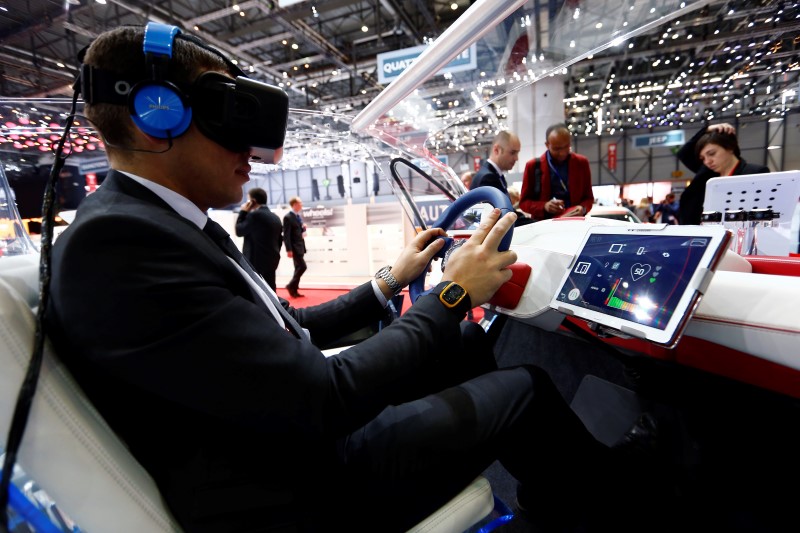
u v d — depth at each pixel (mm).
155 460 461
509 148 2578
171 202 535
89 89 492
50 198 472
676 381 1190
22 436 360
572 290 722
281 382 434
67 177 3299
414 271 880
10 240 1194
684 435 1066
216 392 415
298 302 5219
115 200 481
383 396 492
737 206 1351
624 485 772
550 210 2361
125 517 423
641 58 8375
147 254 421
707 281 514
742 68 8406
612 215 2439
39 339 382
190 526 457
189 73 496
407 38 7945
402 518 564
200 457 468
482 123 11391
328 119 1890
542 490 763
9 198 1202
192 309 418
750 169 1797
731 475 943
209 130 509
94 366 411
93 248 405
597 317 636
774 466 949
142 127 484
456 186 2227
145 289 404
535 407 681
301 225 5562
